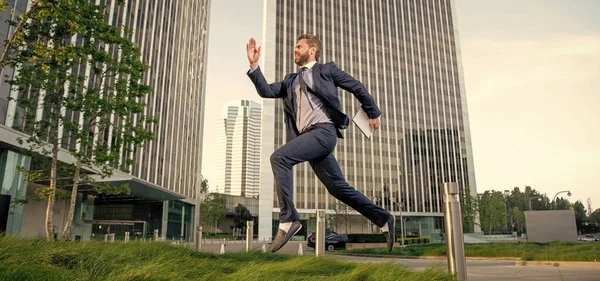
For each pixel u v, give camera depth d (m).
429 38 94.62
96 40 14.63
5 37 17.06
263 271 4.29
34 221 28.48
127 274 3.44
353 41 84.31
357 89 2.79
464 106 93.38
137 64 15.78
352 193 2.78
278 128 68.81
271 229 64.38
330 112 2.74
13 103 18.28
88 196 37.25
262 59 72.69
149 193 38.25
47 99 15.33
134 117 32.91
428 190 83.12
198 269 4.36
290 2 79.00
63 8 11.94
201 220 79.50
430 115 88.69
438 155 86.69
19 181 19.47
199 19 58.22
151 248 5.89
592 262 14.67
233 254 7.04
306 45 2.96
